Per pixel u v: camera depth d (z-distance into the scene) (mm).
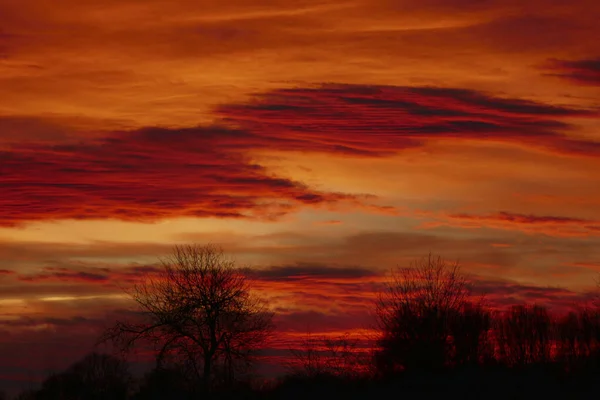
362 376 59156
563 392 50188
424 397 52312
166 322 69125
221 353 68375
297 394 57969
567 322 57500
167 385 67312
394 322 58562
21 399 66438
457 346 57625
